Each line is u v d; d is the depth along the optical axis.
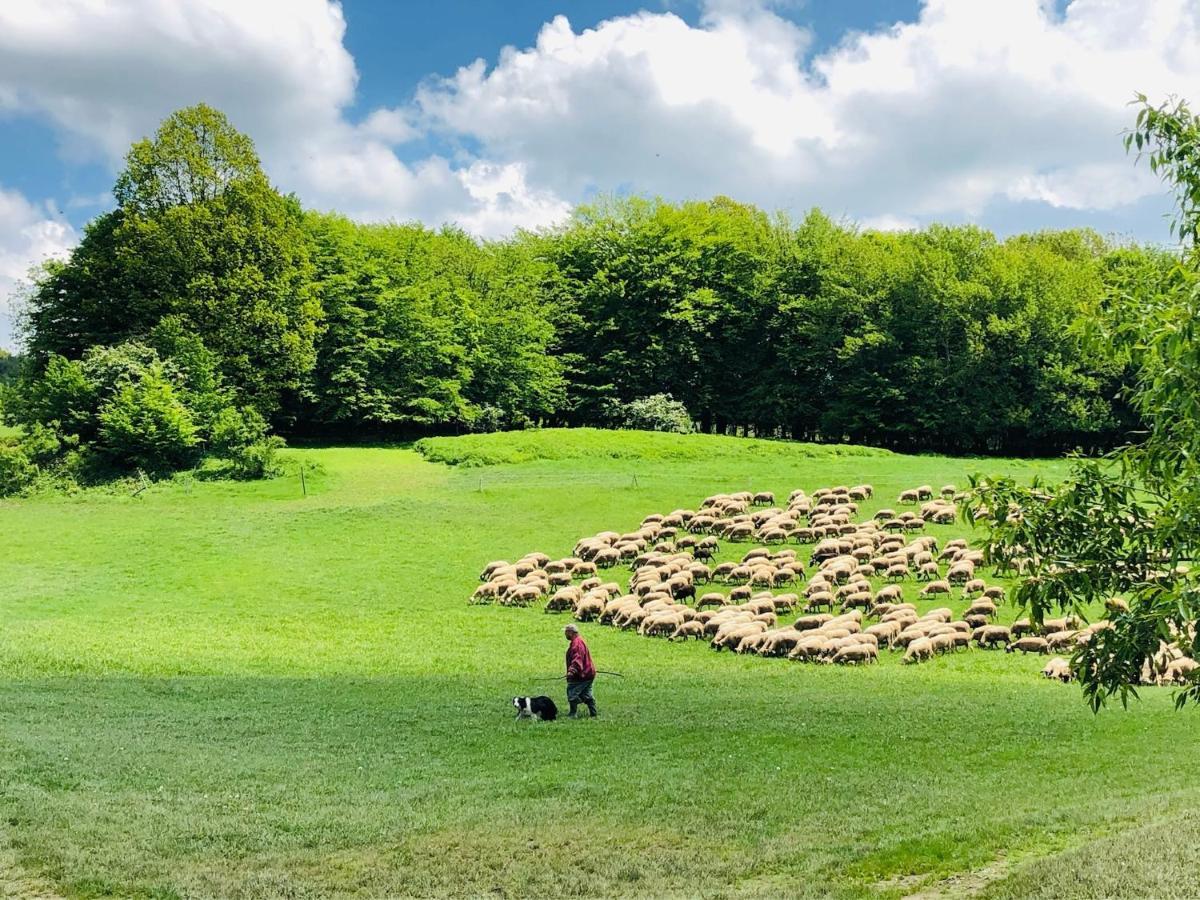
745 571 37.31
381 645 30.84
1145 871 10.08
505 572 38.97
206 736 17.91
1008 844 11.78
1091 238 98.38
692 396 91.69
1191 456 9.98
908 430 84.31
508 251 94.00
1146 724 19.64
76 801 13.30
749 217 101.12
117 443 56.12
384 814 13.20
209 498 52.81
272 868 11.25
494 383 84.06
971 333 79.31
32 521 47.69
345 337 75.81
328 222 80.38
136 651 28.86
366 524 46.81
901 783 14.85
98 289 67.88
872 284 85.12
